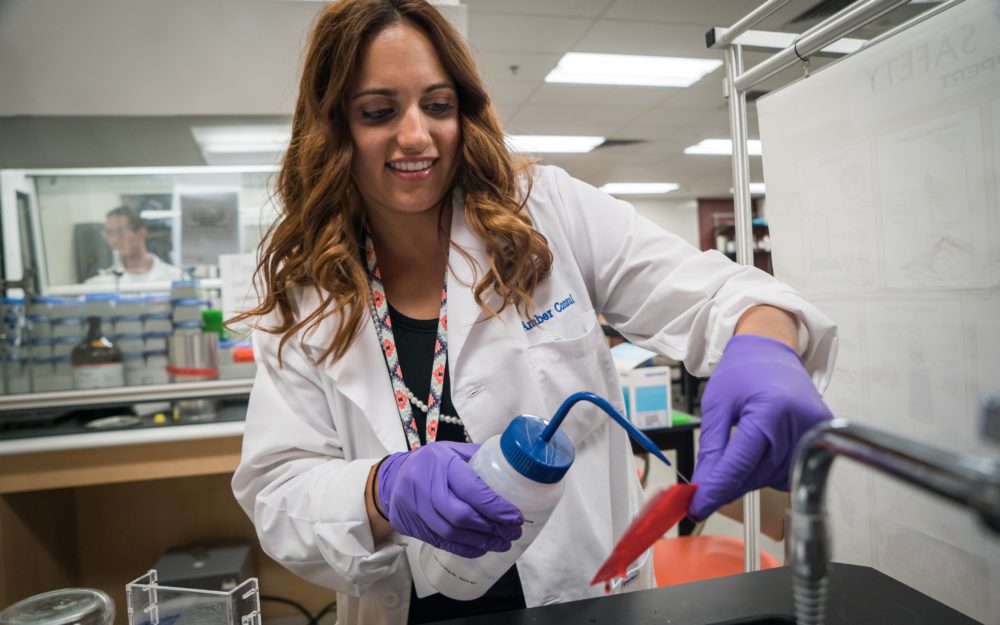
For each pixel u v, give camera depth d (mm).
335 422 817
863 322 866
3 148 2096
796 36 1089
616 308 856
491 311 774
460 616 769
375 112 697
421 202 735
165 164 2184
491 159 781
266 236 880
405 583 766
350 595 762
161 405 2018
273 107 2156
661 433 1992
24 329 1983
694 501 456
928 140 755
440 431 780
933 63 743
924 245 771
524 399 776
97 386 1936
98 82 2062
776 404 479
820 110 905
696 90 4551
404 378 804
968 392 730
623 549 426
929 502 783
